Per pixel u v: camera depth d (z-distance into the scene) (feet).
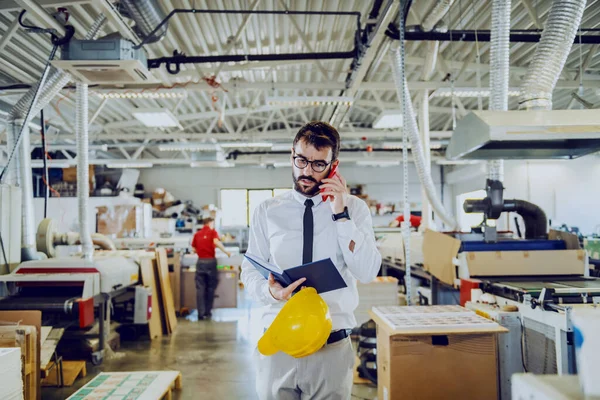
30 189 14.29
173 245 25.05
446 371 6.77
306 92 24.18
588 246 16.42
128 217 26.81
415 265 16.05
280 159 35.45
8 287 12.32
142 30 12.13
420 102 18.63
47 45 15.37
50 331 11.51
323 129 4.68
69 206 32.68
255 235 5.32
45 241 14.58
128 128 30.58
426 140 18.53
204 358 14.07
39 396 8.88
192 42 16.38
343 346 4.87
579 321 2.10
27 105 13.89
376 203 41.70
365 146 31.63
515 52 17.52
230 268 21.30
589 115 7.64
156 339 16.39
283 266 4.96
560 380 2.26
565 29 8.53
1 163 28.81
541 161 29.73
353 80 16.93
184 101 24.70
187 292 21.16
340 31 16.46
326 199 4.84
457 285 10.33
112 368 13.16
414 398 6.75
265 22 15.38
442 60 16.49
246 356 14.25
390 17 11.78
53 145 28.78
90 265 12.44
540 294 7.52
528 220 11.46
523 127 7.38
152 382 9.33
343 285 4.46
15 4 11.34
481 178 34.60
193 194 42.78
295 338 4.33
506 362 7.64
